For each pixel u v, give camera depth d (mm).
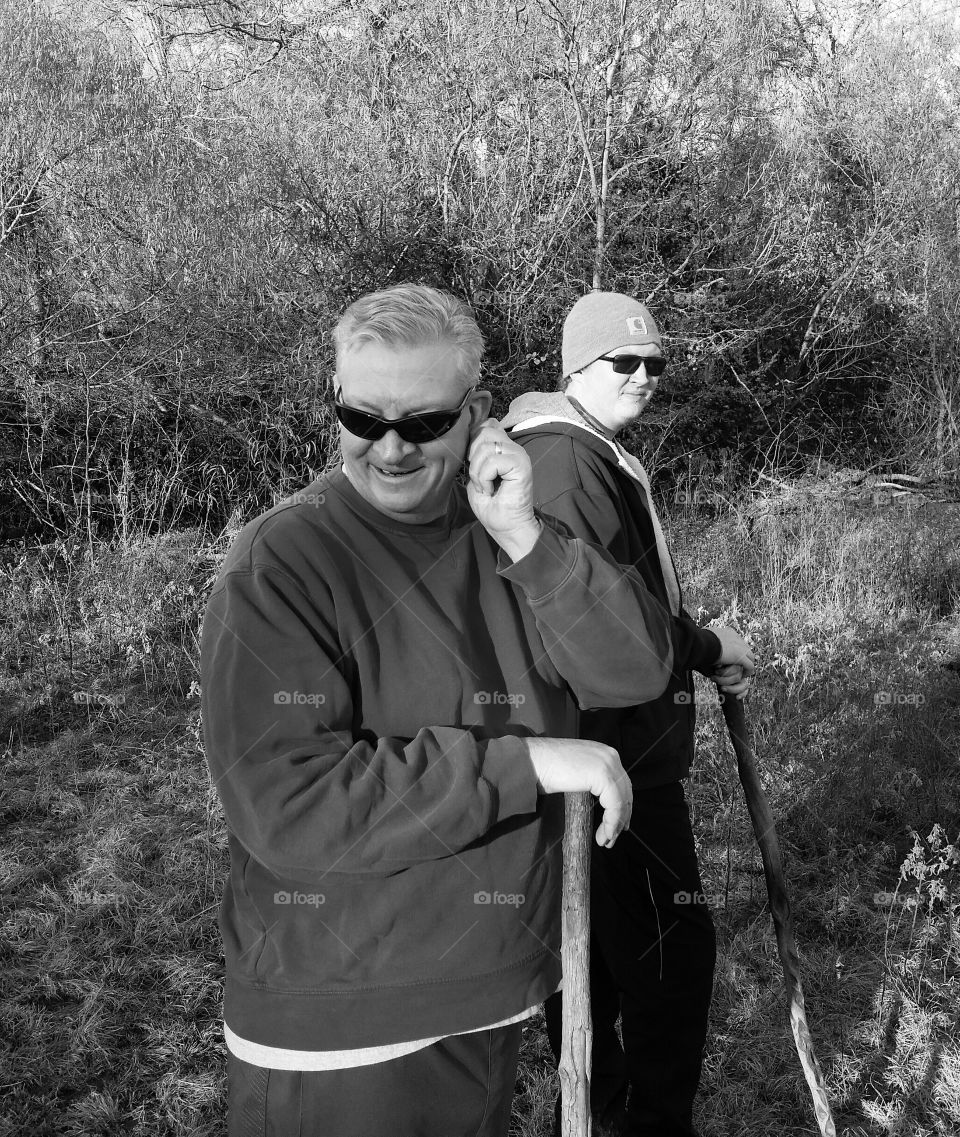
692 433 10047
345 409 1147
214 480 8344
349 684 1191
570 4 8945
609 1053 2314
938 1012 2928
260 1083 1219
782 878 2000
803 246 10797
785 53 11805
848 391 11430
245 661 1123
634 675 1300
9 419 8141
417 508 1211
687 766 2154
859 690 4957
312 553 1177
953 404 11484
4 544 7691
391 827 1097
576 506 1985
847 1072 2723
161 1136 2584
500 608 1285
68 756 4590
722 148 10266
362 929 1161
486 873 1188
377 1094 1193
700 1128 2578
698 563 7457
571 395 2328
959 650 5820
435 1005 1184
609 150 9289
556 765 1172
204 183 8844
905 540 7562
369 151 8891
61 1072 2771
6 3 8633
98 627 5906
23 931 3355
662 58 9477
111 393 8195
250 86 9586
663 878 2123
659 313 9570
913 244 11820
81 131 8562
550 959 1272
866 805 4066
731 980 3033
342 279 8461
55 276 8320
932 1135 2531
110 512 7777
